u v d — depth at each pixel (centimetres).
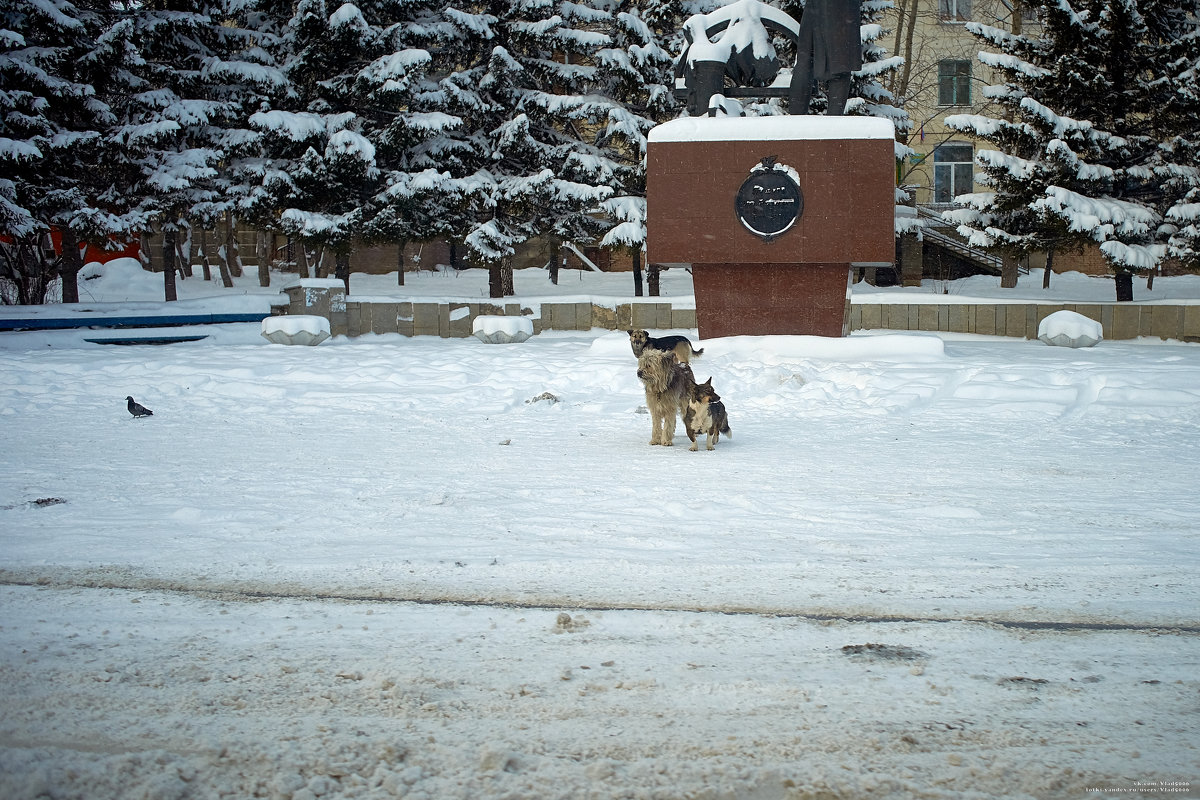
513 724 341
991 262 4209
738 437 1006
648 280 3353
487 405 1245
